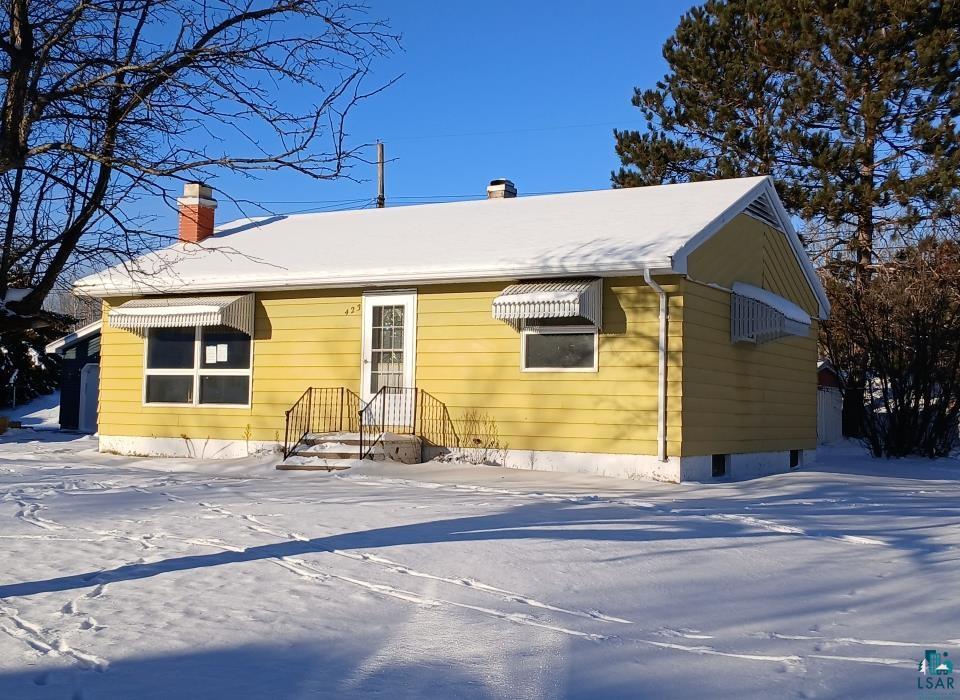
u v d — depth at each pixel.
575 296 15.50
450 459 17.42
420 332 17.89
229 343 19.75
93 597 7.37
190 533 10.09
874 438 23.97
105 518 11.14
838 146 30.41
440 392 17.64
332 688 5.41
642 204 19.22
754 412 18.53
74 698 5.21
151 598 7.33
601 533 10.20
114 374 20.89
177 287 19.50
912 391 23.59
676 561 8.91
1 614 6.87
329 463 16.77
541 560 8.78
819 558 9.23
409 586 7.79
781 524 11.15
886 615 7.17
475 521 10.86
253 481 15.43
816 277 21.47
